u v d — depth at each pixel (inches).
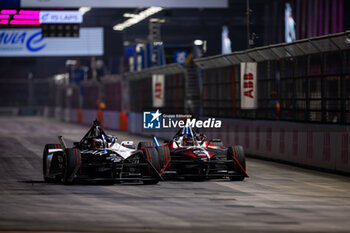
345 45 2386.8
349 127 2327.8
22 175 2314.2
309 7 6008.9
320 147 2534.5
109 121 6865.2
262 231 1197.1
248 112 3400.6
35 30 6525.6
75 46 6569.9
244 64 3083.2
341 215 1401.3
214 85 3811.5
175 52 5187.0
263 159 3083.2
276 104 3078.2
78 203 1566.2
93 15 6560.0
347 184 2065.7
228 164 2188.7
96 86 7785.4
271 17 7081.7
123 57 6461.6
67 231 1182.3
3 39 6476.4
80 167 1952.5
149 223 1274.6
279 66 3036.4
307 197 1721.2
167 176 2241.6
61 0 3966.5
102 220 1306.6
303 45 2657.5
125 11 6013.8
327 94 2573.8
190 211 1440.7
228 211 1444.4
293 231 1199.6
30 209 1461.6
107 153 1996.8
